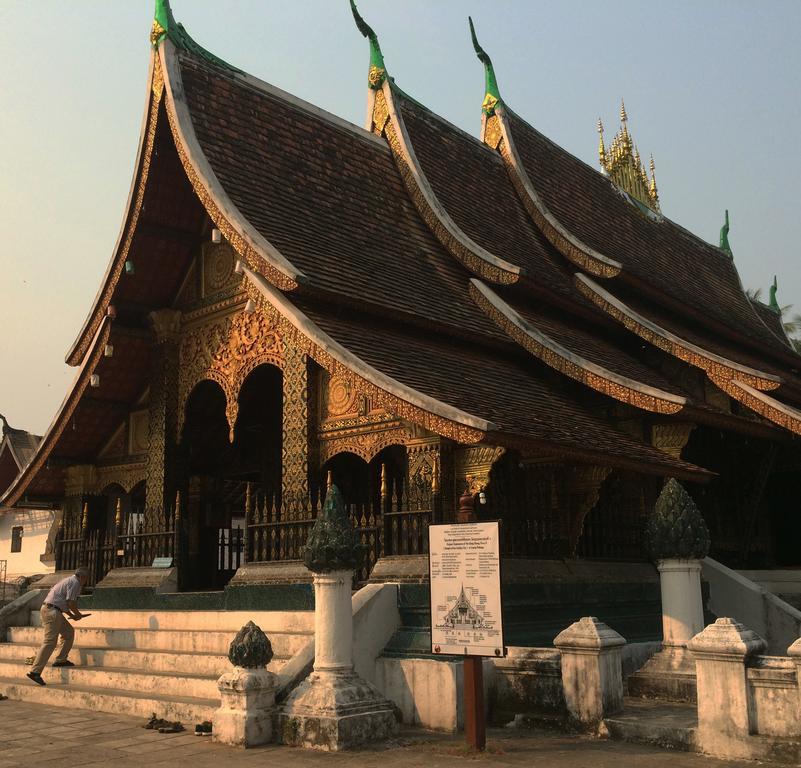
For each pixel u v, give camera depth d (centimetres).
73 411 1499
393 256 1389
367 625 905
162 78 1277
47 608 1120
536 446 990
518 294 1484
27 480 1576
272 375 1488
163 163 1323
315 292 1115
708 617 1395
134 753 754
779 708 677
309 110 1509
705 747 708
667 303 1720
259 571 1140
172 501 1390
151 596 1268
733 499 1759
